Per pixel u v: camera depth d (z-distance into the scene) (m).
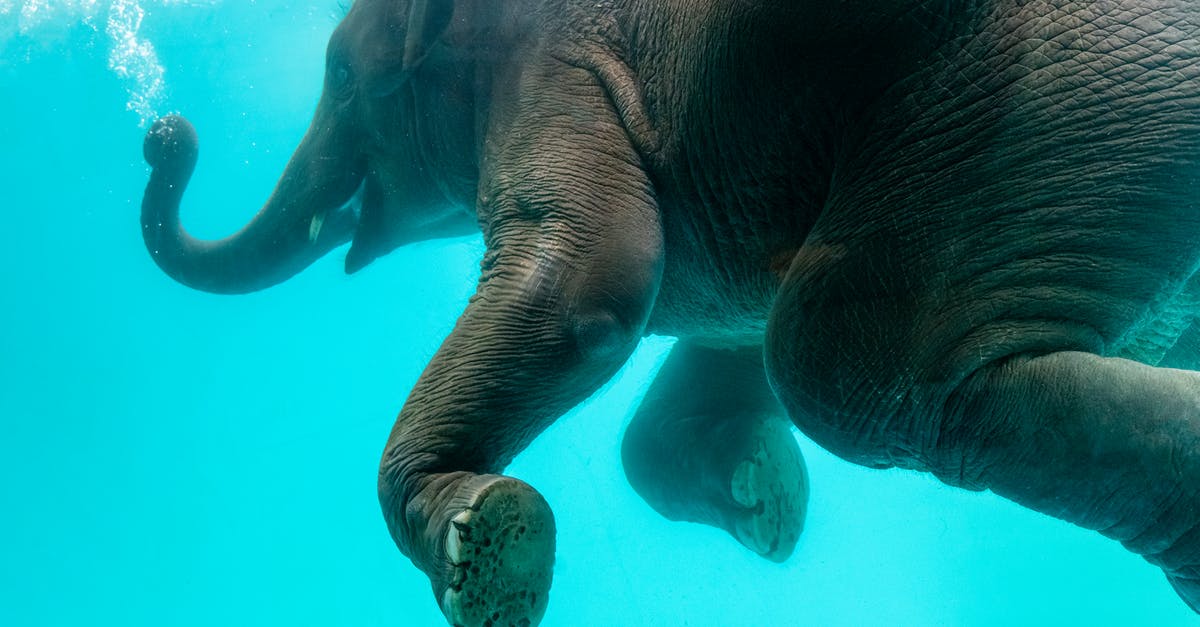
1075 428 2.71
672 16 3.53
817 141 3.18
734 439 4.51
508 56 3.92
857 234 3.03
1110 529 2.79
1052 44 2.78
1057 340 2.80
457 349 3.44
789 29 3.07
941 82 2.89
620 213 3.52
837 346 3.08
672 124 3.55
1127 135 2.73
